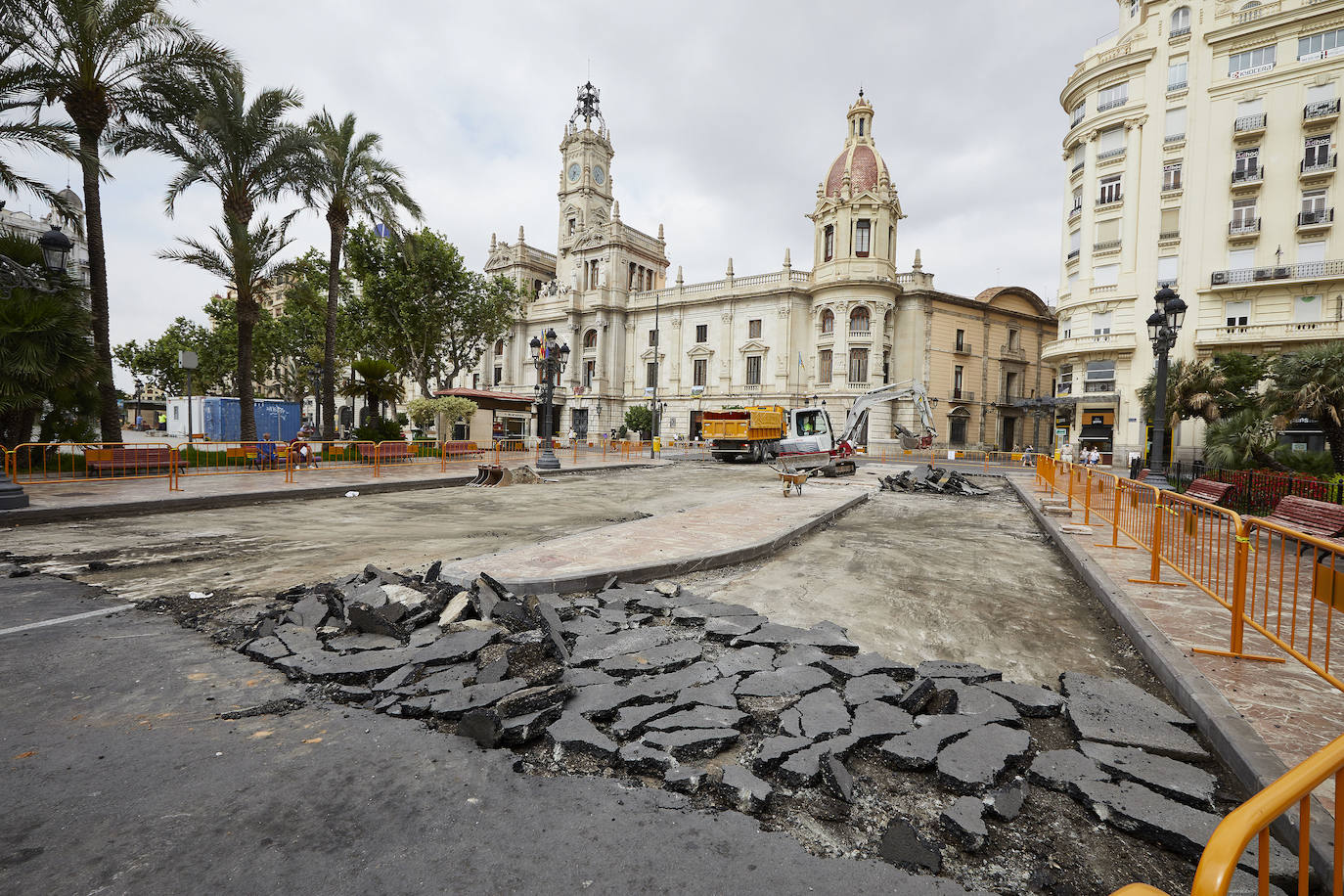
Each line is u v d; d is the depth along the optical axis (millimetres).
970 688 3850
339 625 4824
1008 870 2398
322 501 13344
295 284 24906
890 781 2963
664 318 54125
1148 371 29438
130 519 10297
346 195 23172
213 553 7758
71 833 2475
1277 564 7309
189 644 4594
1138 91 30156
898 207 45125
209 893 2186
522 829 2574
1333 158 26016
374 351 36156
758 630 4918
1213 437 14039
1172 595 6043
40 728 3324
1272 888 2326
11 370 12867
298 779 2900
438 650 4238
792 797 2826
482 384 63688
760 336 48906
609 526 9367
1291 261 26828
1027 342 52469
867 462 34562
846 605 5953
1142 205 30031
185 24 16234
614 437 53250
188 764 3004
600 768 3057
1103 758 3074
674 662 4195
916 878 2330
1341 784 1544
